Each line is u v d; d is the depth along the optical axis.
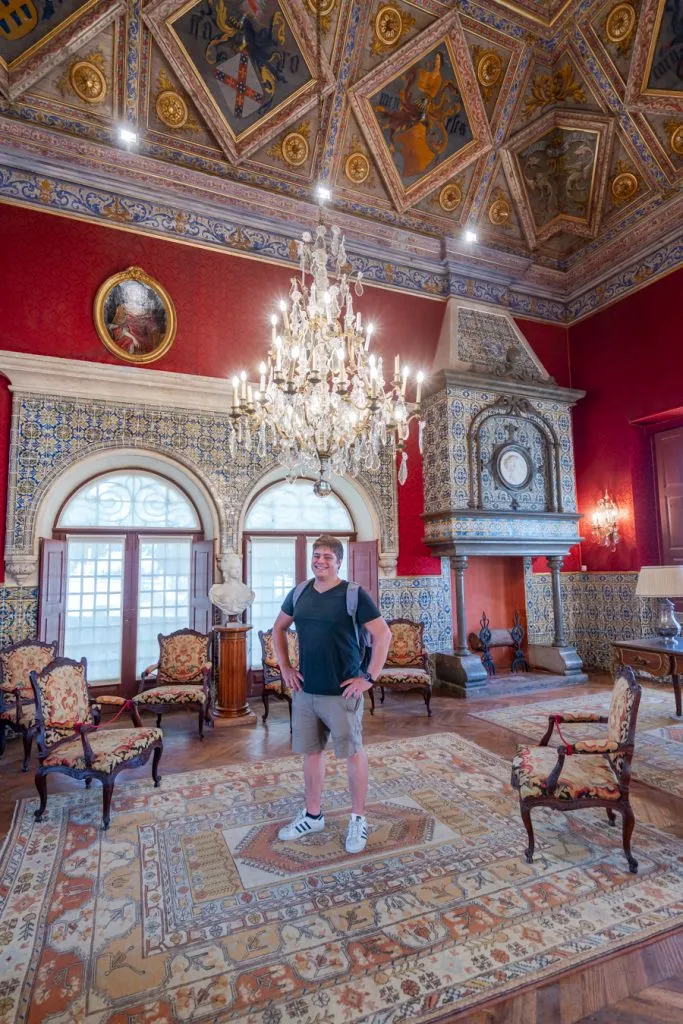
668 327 8.21
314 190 8.04
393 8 6.74
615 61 7.29
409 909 2.76
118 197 7.04
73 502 7.00
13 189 6.48
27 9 5.87
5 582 6.08
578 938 2.53
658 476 8.84
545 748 3.70
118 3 6.03
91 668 6.88
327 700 3.35
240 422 5.48
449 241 8.86
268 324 7.75
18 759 5.21
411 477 8.39
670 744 5.26
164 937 2.58
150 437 6.86
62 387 6.43
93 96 6.61
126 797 4.20
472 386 8.08
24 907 2.82
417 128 7.88
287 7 6.48
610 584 9.04
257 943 2.53
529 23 7.14
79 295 6.68
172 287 7.22
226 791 4.29
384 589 8.05
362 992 2.23
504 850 3.32
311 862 3.21
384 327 8.52
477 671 7.63
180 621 7.41
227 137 7.26
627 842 3.09
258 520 7.95
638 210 8.42
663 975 2.32
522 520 8.18
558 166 8.72
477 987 2.25
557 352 9.80
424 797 4.08
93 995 2.23
